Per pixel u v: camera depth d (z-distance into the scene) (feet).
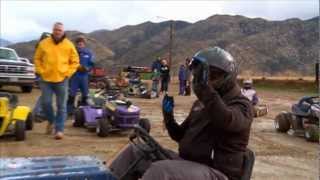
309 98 45.37
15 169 13.43
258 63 385.09
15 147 34.27
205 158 14.05
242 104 13.97
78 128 44.24
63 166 13.85
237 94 14.15
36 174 13.05
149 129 41.50
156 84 87.81
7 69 78.69
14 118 36.42
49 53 36.52
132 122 40.75
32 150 33.47
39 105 45.52
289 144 40.45
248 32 441.68
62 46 36.73
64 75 37.06
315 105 43.70
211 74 14.01
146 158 14.80
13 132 37.70
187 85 96.07
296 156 35.42
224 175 13.67
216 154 13.99
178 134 16.14
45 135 39.22
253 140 41.81
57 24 36.47
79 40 48.29
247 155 14.46
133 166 14.73
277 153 36.27
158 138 40.22
